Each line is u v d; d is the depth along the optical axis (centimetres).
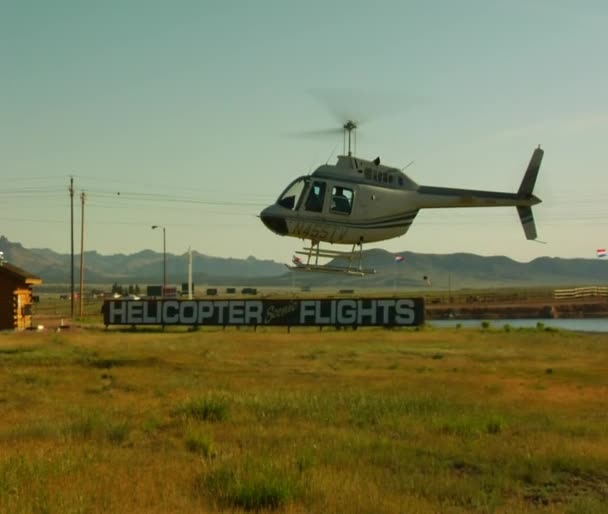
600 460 1722
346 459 1697
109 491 1370
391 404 2486
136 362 3997
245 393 2784
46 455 1678
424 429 2116
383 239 4225
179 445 1870
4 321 6600
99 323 7981
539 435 2028
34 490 1357
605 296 16962
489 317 14175
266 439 1936
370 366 3891
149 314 6969
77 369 3684
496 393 2931
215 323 6844
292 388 3025
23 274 6688
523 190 4562
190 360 4112
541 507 1377
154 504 1298
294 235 4081
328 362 4066
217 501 1336
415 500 1361
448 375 3512
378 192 4134
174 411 2339
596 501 1398
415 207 4275
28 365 3853
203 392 2836
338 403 2530
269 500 1330
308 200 4038
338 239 4119
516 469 1661
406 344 5194
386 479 1520
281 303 6725
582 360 4244
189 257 12175
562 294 17200
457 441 1945
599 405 2644
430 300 17700
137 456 1698
